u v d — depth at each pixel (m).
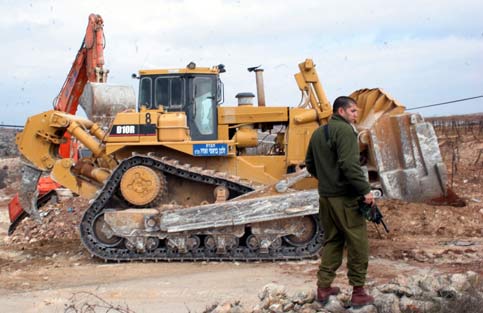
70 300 7.75
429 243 10.67
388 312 5.75
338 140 5.84
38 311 7.27
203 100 11.48
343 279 8.16
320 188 6.03
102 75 14.76
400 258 9.61
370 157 10.32
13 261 10.78
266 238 9.97
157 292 8.08
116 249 10.40
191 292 8.02
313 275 8.84
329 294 6.14
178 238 10.11
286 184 10.00
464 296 5.92
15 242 13.05
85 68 15.31
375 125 10.19
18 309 7.43
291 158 11.38
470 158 19.92
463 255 9.56
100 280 9.07
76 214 14.27
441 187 10.21
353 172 5.74
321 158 6.01
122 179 10.41
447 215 12.08
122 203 10.86
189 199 11.05
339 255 6.14
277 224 9.98
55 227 13.65
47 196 13.75
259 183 11.07
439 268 8.74
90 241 10.45
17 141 11.51
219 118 11.59
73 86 15.41
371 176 10.50
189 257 10.18
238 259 10.09
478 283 6.39
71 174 11.32
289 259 10.02
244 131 11.55
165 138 10.69
